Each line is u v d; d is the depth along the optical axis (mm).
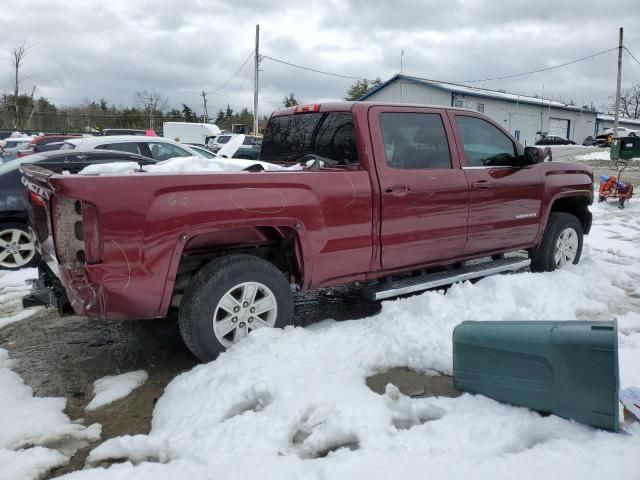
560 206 6633
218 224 3576
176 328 4770
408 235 4547
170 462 2633
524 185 5406
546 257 5898
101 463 2734
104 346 4387
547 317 4316
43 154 7410
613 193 11977
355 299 5496
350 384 3316
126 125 68250
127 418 3234
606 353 2750
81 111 68750
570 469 2430
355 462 2510
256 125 37094
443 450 2615
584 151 34500
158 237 3383
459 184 4824
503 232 5312
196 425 2939
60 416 3227
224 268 3689
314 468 2488
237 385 3225
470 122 5113
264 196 3746
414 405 3078
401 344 3773
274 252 4340
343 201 4133
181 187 3453
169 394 3334
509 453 2594
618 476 2385
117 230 3266
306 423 2918
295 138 5133
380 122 4453
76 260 3354
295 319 4914
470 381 3225
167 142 10070
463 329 3236
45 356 4195
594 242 8109
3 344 4449
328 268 4172
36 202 3979
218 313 3770
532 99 47406
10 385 3605
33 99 54375
